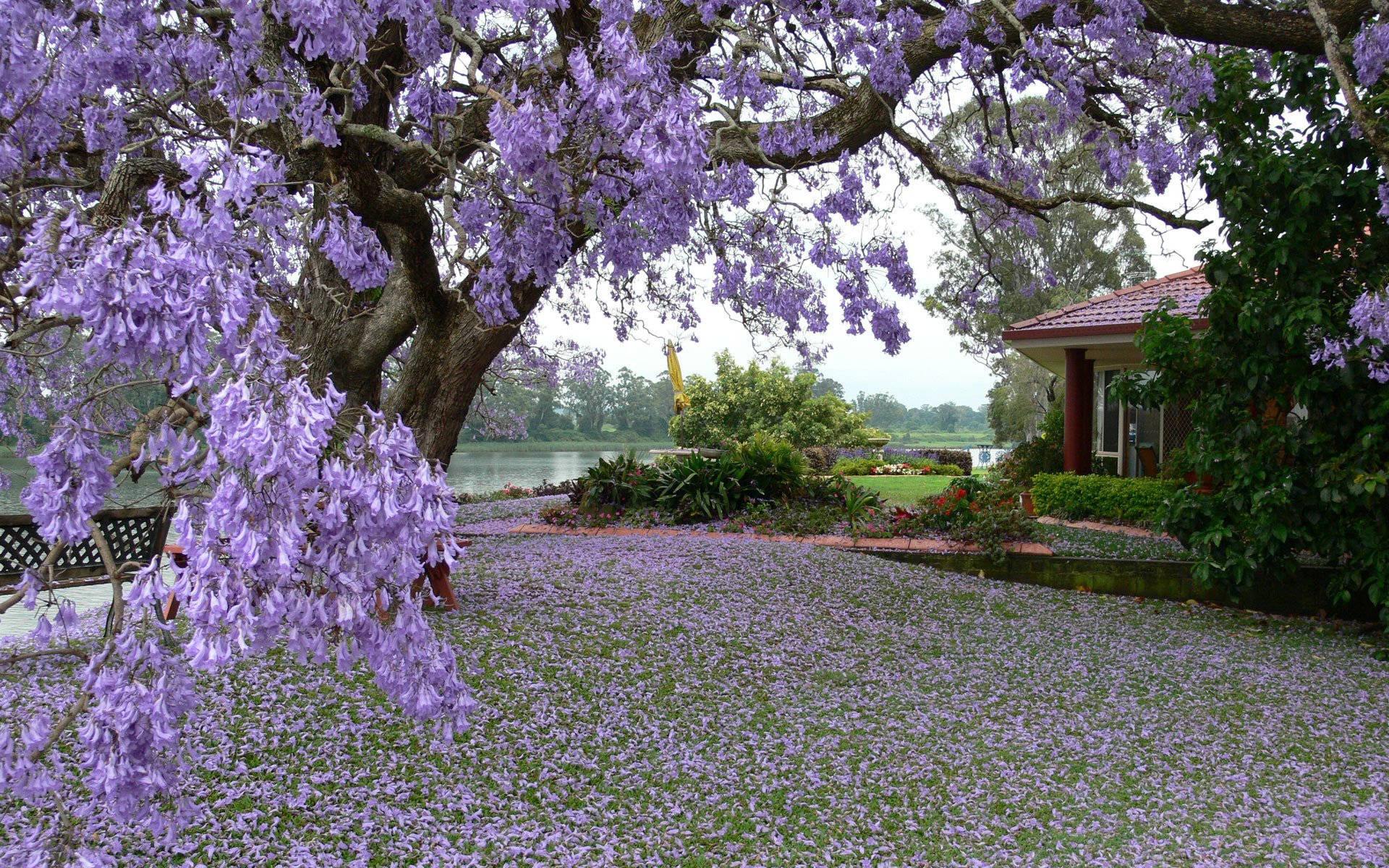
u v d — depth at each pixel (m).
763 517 11.54
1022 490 12.80
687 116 3.03
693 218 3.97
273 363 1.80
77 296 1.59
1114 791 4.28
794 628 6.96
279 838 3.27
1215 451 7.51
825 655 6.46
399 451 1.91
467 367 5.94
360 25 2.71
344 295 4.45
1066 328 12.59
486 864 3.28
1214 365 7.63
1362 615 8.22
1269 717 5.39
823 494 12.67
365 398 6.13
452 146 3.78
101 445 2.03
